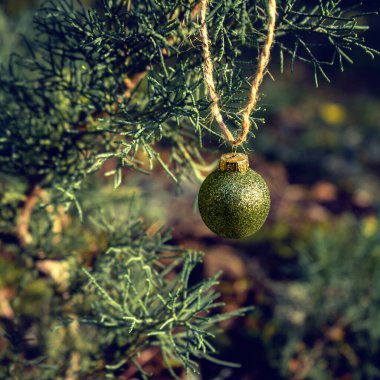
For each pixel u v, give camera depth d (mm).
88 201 831
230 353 1038
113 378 710
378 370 1000
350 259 1071
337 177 2008
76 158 684
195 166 689
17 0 1126
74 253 733
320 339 1047
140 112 628
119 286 698
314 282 1063
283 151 2125
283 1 624
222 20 551
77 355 747
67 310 745
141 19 580
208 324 716
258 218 542
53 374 742
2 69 700
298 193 1882
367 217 1749
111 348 716
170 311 635
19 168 699
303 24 603
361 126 2449
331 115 2490
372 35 2975
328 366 1022
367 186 1955
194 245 1383
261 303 1145
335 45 584
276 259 1357
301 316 1082
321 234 1097
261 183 545
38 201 756
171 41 618
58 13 635
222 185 538
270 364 1017
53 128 695
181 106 568
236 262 1275
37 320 797
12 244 744
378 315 995
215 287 1181
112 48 594
